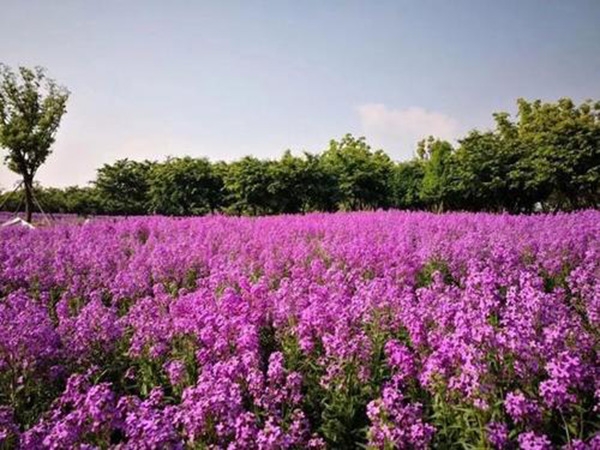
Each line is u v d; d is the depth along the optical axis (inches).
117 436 200.5
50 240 633.6
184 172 1740.9
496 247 395.5
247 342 225.8
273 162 1566.2
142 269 408.8
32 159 1289.4
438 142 1644.9
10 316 268.1
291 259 459.2
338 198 1562.5
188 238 617.6
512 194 1427.2
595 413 186.2
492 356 196.4
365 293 289.6
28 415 215.2
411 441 160.2
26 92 1268.5
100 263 435.8
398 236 540.4
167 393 236.7
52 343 245.3
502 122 2068.2
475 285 266.8
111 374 255.1
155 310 291.7
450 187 1513.3
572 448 153.9
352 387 214.5
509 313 214.8
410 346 251.4
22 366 230.1
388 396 170.6
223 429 160.6
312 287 308.3
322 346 247.4
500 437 158.9
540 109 1957.4
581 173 1251.8
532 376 186.5
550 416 175.0
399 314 259.4
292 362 237.5
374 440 165.8
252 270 412.5
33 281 421.1
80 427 166.7
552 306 227.8
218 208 1748.3
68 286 394.6
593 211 744.3
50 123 1286.9
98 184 2130.9
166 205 1771.7
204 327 252.4
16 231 783.1
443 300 260.1
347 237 565.9
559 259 392.8
